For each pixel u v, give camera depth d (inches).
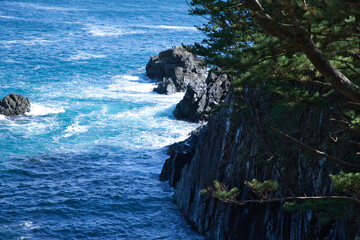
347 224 729.0
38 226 1332.4
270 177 1005.2
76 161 1909.4
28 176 1734.7
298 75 573.3
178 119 2566.4
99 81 3489.2
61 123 2415.1
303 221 869.8
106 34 6284.5
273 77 585.9
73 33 6195.9
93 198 1549.0
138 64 4242.1
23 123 2372.0
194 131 2287.2
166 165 1748.3
